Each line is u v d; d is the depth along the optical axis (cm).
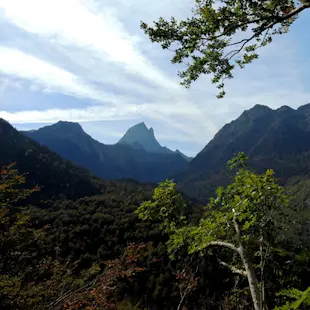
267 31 496
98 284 541
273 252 294
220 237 432
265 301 269
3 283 538
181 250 548
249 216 319
